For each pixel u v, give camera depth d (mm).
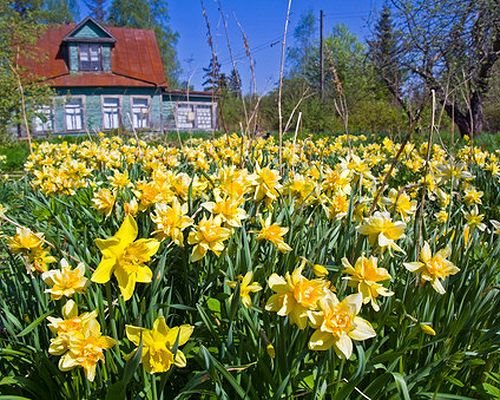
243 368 1256
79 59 27016
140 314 1279
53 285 1252
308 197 2059
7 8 18000
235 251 1730
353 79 13312
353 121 13695
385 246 1457
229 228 1631
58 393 1369
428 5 9109
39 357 1343
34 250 1557
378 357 1306
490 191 4004
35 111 17312
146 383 1212
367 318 1517
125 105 27172
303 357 1332
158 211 1499
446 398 1343
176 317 1698
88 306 1419
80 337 1070
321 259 1637
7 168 10609
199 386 1387
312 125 14531
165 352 1080
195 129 22578
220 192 1903
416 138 6973
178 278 1828
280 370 1276
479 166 4410
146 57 28875
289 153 4098
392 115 12383
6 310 1521
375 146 6156
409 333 1432
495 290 1562
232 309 1312
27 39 17812
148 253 1103
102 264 1082
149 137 12289
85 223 2553
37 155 4855
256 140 5496
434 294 1554
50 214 2924
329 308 1050
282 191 2197
